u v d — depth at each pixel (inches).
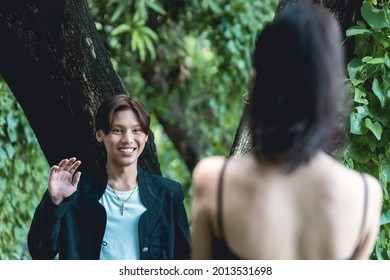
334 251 51.2
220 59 219.5
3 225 156.4
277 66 49.9
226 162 53.0
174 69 226.4
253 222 51.3
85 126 106.4
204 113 234.8
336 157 69.0
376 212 52.8
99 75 107.2
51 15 101.6
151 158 115.0
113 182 93.5
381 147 102.1
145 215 92.3
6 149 156.7
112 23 200.7
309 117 49.8
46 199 91.8
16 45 102.0
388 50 99.9
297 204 51.3
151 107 229.6
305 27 49.9
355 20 101.4
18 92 106.3
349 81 100.7
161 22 211.2
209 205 52.3
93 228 91.9
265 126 50.6
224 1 204.7
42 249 90.1
